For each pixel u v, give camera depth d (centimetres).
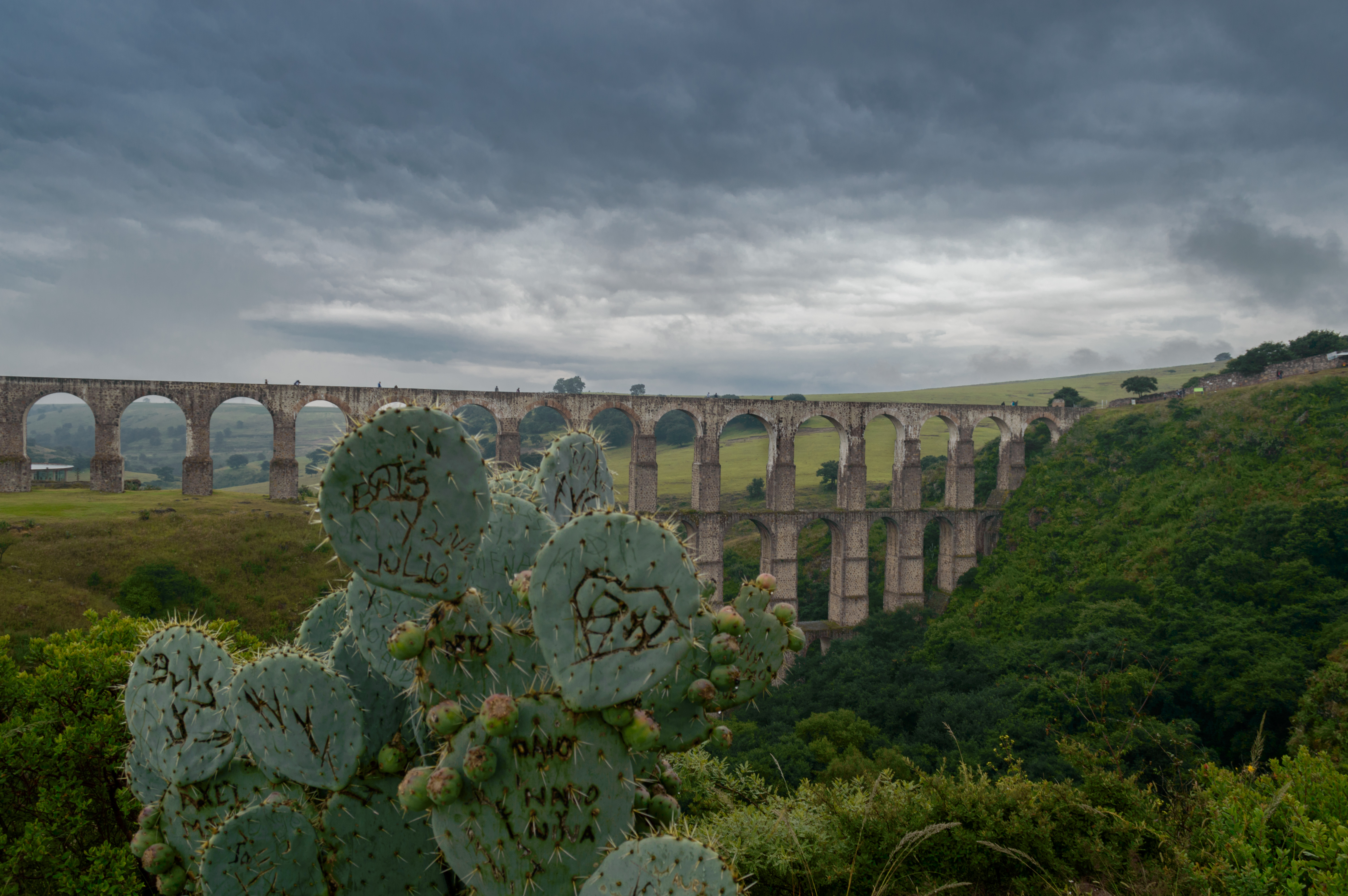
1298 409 5247
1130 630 4034
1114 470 5891
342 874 619
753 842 1152
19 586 3359
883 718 3781
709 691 612
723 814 1323
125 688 726
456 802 521
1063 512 5800
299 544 4381
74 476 11406
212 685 699
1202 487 5134
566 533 556
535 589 552
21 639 3033
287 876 594
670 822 703
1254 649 3566
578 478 875
